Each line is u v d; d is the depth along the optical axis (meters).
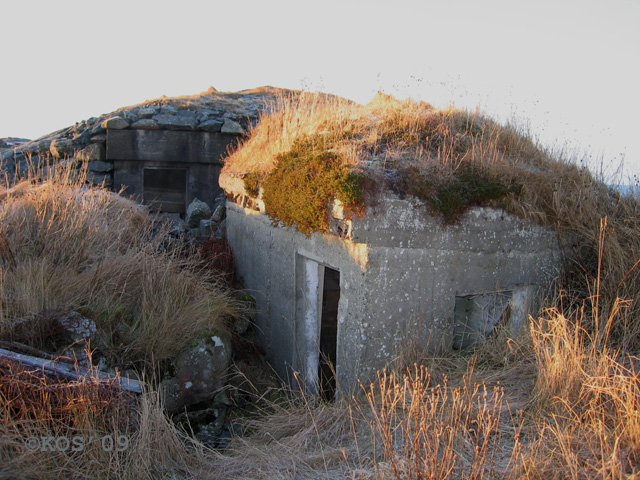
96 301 4.81
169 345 4.62
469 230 4.61
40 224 5.59
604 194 5.48
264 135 8.39
